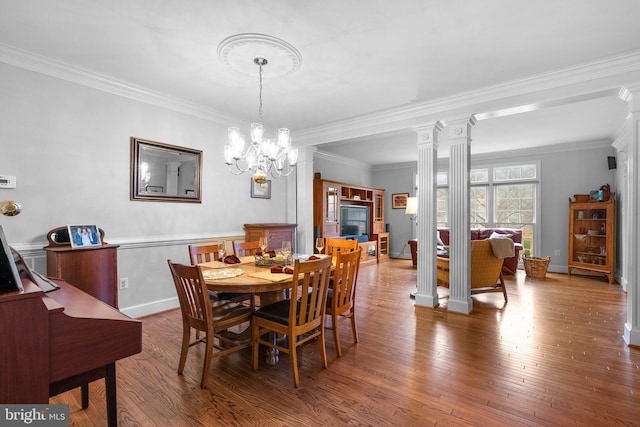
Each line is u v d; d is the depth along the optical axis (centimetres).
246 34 230
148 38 237
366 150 664
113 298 279
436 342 278
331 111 402
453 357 249
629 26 220
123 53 260
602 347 266
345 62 272
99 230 288
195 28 224
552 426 168
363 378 218
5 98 254
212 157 405
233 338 272
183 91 338
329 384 210
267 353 240
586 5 199
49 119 276
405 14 208
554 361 241
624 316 348
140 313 337
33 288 114
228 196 424
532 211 651
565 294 445
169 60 271
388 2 196
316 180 624
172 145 361
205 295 202
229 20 215
